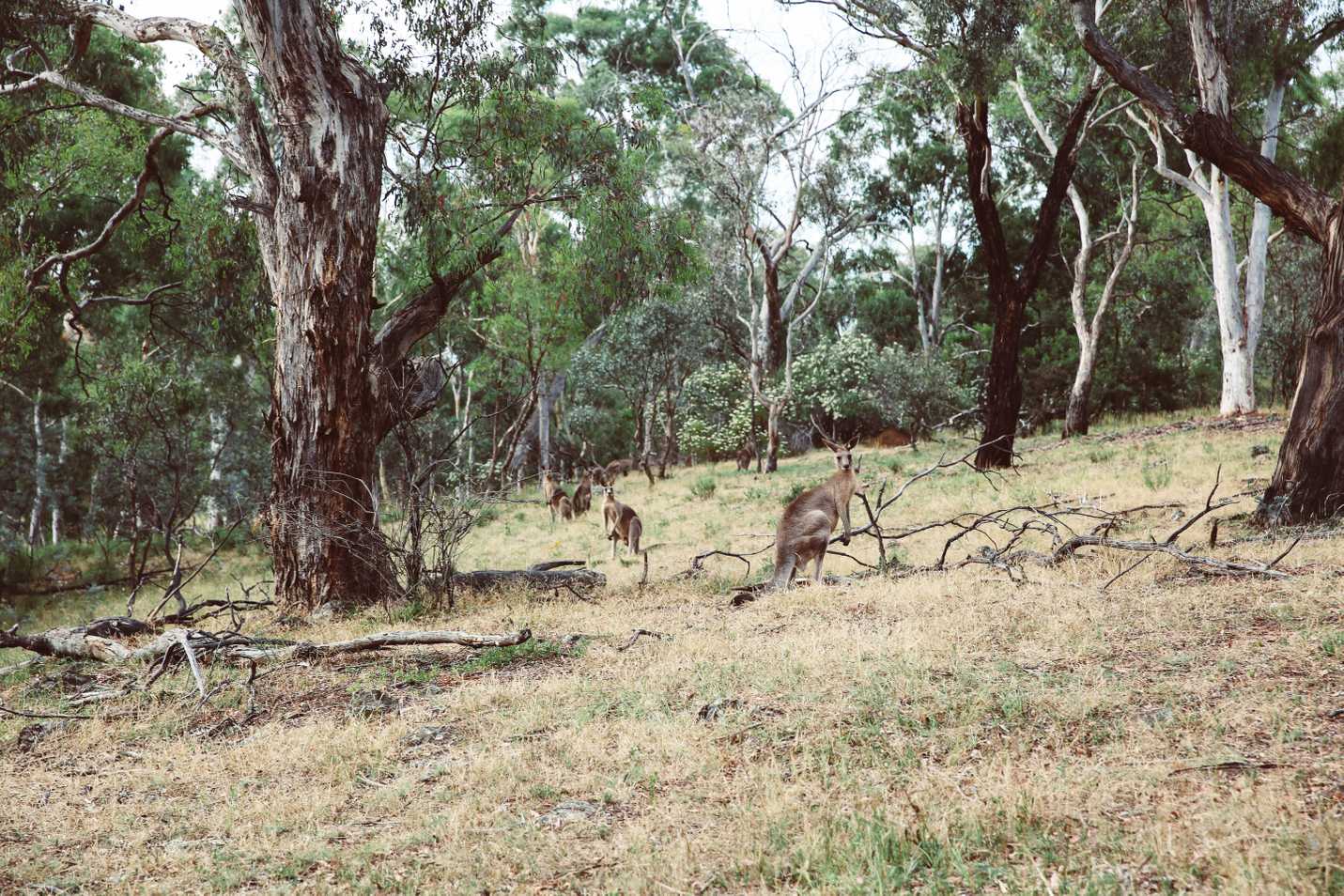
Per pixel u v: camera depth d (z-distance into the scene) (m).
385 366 13.09
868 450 36.97
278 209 12.60
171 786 5.93
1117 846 3.79
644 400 38.81
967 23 20.81
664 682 6.98
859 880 3.72
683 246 17.50
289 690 7.98
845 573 12.65
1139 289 37.78
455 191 16.03
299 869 4.54
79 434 30.30
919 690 6.05
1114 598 8.02
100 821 5.41
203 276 19.27
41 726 7.40
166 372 27.27
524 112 15.57
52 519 45.09
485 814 4.94
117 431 25.62
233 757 6.30
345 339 12.38
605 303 18.58
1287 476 11.35
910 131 40.97
